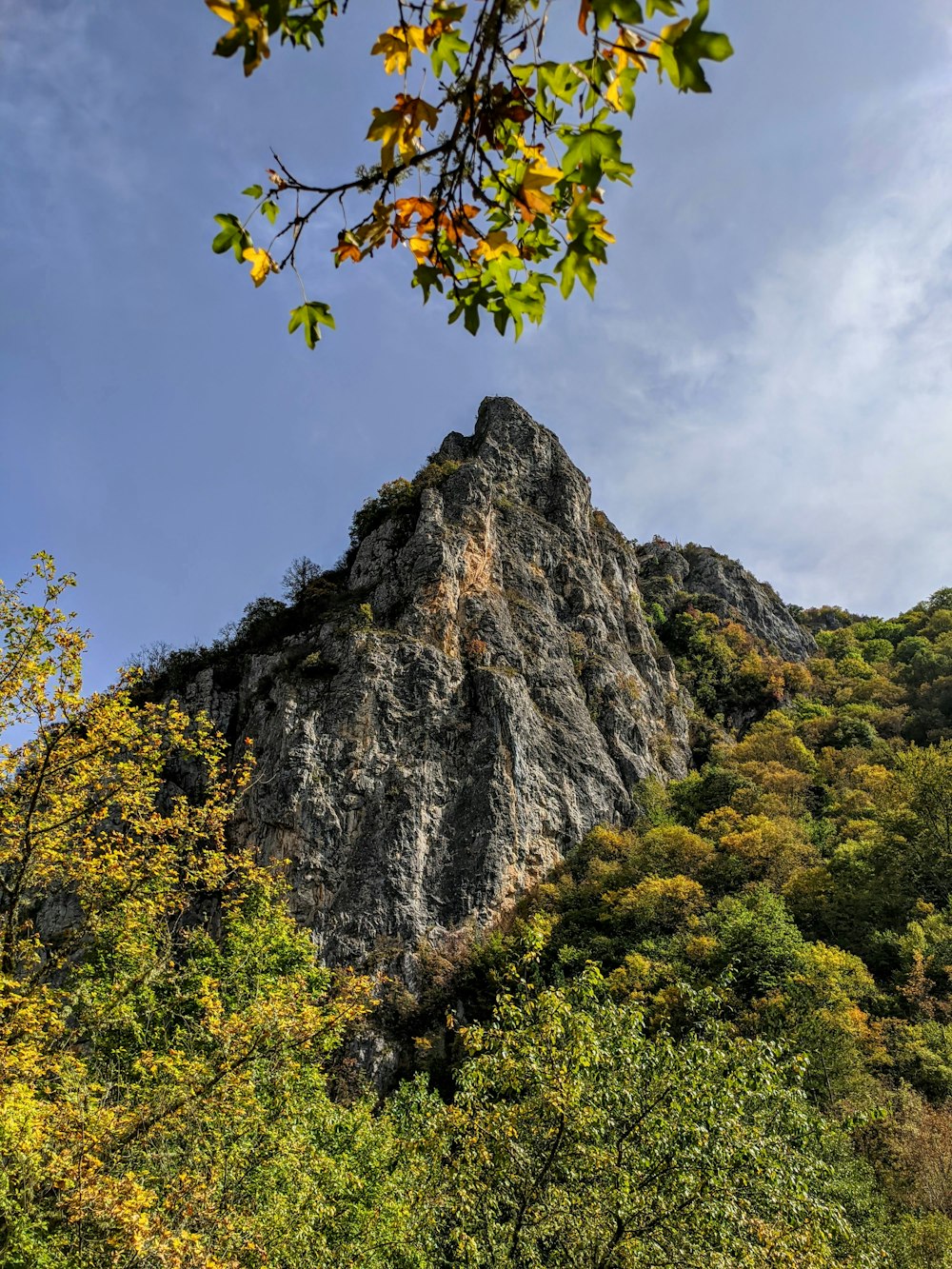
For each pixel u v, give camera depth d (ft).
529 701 162.40
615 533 261.65
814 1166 35.42
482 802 141.18
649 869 137.49
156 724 41.11
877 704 238.07
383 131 7.86
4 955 35.35
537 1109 36.47
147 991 44.37
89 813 38.50
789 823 148.25
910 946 98.48
